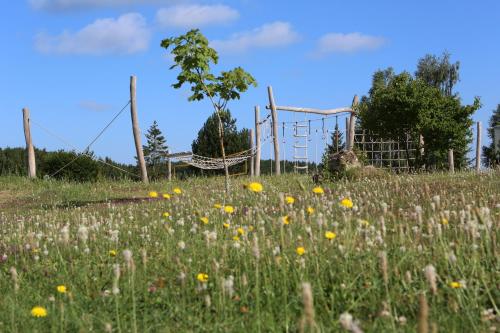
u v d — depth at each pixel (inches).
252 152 1048.8
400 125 1114.7
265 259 231.8
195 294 211.3
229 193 572.4
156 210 477.7
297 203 437.1
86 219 407.5
